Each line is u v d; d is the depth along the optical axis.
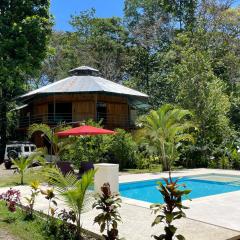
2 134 37.03
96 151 22.72
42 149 18.67
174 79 29.20
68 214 7.86
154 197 14.48
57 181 8.34
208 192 15.62
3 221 8.71
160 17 50.00
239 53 42.00
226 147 24.69
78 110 32.56
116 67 51.50
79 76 33.97
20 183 16.31
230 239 7.08
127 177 18.58
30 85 47.03
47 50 35.62
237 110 33.81
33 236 7.43
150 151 23.19
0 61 31.94
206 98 25.69
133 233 7.51
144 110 40.88
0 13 34.44
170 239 5.81
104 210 6.58
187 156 24.97
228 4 43.12
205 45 35.84
